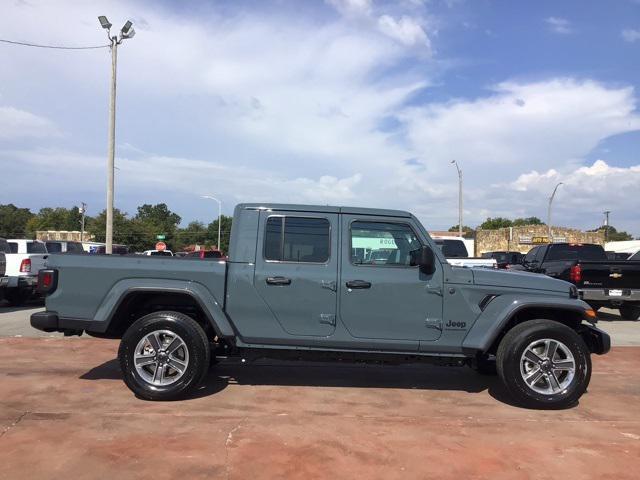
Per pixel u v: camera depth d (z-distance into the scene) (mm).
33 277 14117
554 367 5648
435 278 5785
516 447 4539
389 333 5754
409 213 5922
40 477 3818
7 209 109125
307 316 5730
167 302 5996
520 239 60438
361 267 5785
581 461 4270
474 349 5738
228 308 5719
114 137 22812
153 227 83125
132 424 4887
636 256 16234
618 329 11773
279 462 4141
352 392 6133
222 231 89312
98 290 5703
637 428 5078
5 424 4844
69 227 100688
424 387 6430
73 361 7359
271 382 6473
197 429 4793
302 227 5855
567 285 5930
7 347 8312
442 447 4504
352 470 4031
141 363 5621
